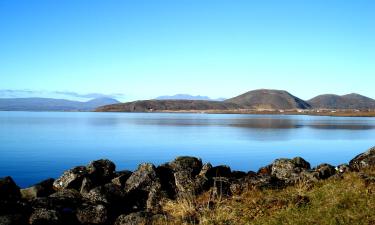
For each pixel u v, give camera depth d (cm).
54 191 1872
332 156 5034
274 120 19588
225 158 4712
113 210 1633
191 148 5881
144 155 4981
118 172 2120
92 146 6053
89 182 1806
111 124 14000
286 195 1496
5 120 17175
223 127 12169
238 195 1666
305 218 1195
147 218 1434
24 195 1769
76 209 1516
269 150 5644
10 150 5388
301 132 9844
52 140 7069
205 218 1334
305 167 2177
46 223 1388
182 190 1755
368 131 10350
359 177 1575
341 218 1157
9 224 1323
